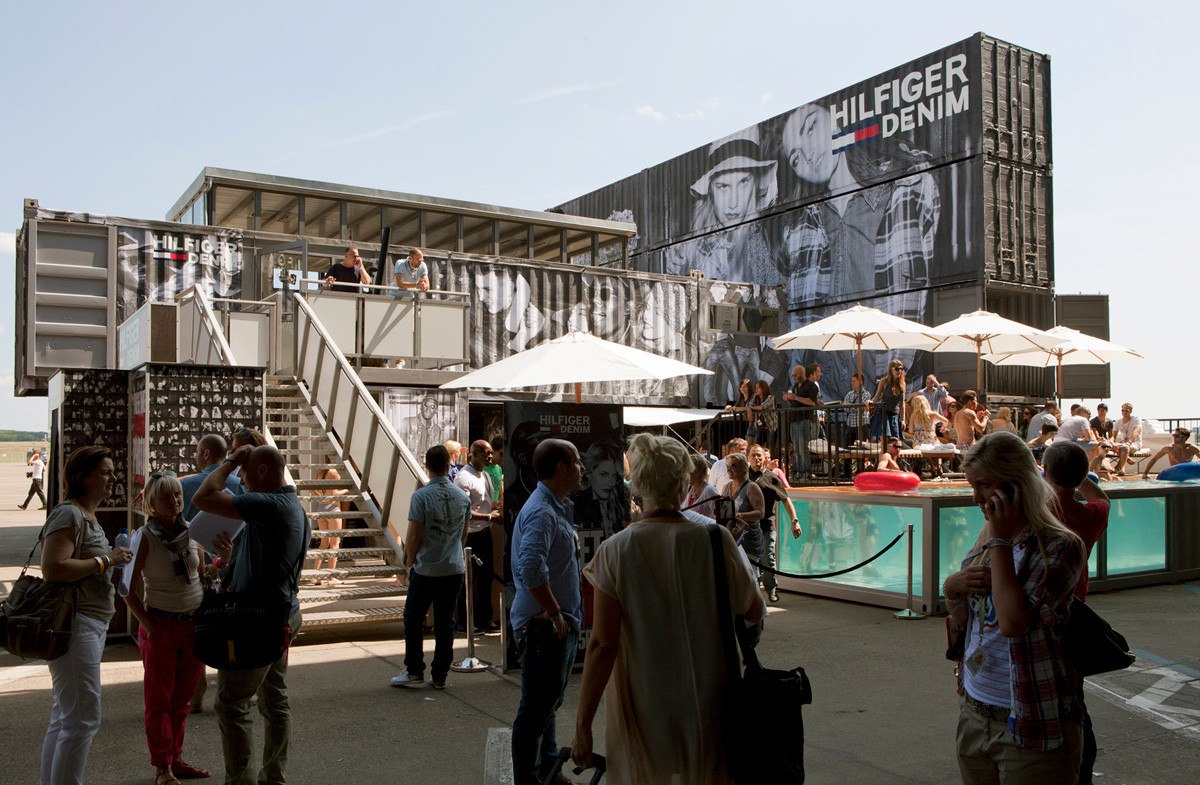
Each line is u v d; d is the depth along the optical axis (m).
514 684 7.16
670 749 3.19
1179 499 13.04
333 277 15.55
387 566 9.80
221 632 4.30
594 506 7.56
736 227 29.33
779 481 10.99
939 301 23.34
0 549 16.47
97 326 15.72
